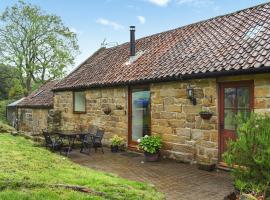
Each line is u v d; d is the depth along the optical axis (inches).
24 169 256.7
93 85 546.6
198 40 467.2
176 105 405.7
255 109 319.6
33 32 1328.7
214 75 345.1
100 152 475.8
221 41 415.8
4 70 1489.9
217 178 318.7
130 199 211.6
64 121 671.1
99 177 263.3
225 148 350.0
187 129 391.2
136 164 388.5
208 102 365.7
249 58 329.1
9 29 1306.6
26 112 954.7
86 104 594.9
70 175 256.5
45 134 457.4
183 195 266.7
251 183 221.5
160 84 430.0
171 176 328.5
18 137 512.1
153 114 441.1
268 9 434.0
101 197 205.3
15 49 1325.0
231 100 347.9
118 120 511.8
